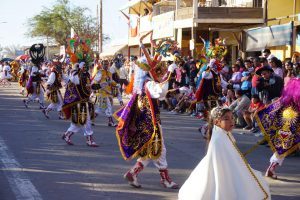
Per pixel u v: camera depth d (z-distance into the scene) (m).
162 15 29.34
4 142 12.29
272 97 12.77
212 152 5.95
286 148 8.72
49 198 7.39
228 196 5.87
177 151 11.35
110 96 15.69
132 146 7.95
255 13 24.02
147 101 7.92
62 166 9.59
